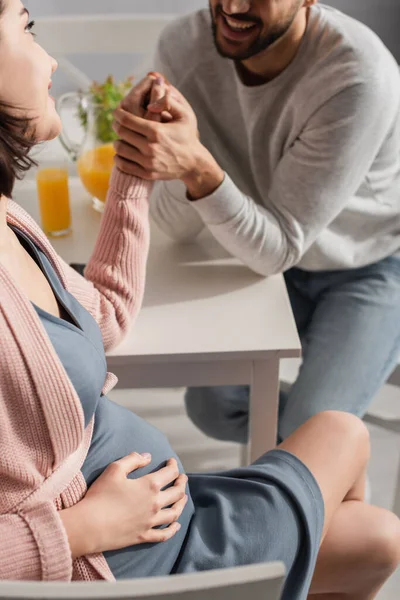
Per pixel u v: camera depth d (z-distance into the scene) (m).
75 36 1.84
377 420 1.60
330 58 1.27
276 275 1.33
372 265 1.58
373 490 1.75
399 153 1.49
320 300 1.59
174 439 1.90
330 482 1.06
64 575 0.83
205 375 1.20
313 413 1.36
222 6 1.22
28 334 0.78
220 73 1.40
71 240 1.39
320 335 1.49
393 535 1.08
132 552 0.92
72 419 0.82
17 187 1.52
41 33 1.83
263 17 1.22
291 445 1.10
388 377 1.52
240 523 0.99
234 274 1.33
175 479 1.00
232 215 1.25
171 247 1.40
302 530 1.00
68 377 0.82
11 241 0.92
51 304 0.94
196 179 1.22
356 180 1.32
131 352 1.13
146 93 1.21
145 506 0.91
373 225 1.52
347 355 1.43
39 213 1.44
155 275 1.32
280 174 1.33
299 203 1.30
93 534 0.86
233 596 0.66
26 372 0.78
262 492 1.01
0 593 0.61
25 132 0.85
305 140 1.30
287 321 1.20
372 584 1.11
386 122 1.29
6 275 0.78
